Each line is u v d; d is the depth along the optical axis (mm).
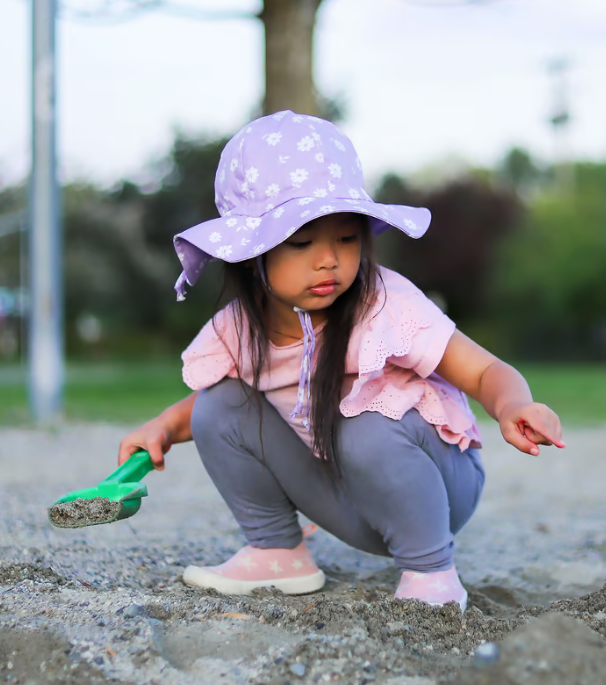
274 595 1854
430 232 22109
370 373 1688
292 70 6902
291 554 1950
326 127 1823
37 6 6066
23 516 2461
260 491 1905
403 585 1751
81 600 1571
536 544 2488
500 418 1619
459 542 2529
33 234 6133
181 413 1982
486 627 1526
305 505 1895
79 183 20641
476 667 1192
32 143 6156
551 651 1164
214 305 1903
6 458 4098
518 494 3430
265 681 1239
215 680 1248
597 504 3193
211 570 1919
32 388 6129
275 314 1799
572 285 20766
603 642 1216
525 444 1568
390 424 1701
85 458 4121
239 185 1794
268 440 1850
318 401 1713
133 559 2111
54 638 1358
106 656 1312
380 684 1225
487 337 21578
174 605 1558
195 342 1892
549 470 4098
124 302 21281
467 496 1859
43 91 6105
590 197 23359
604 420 6434
